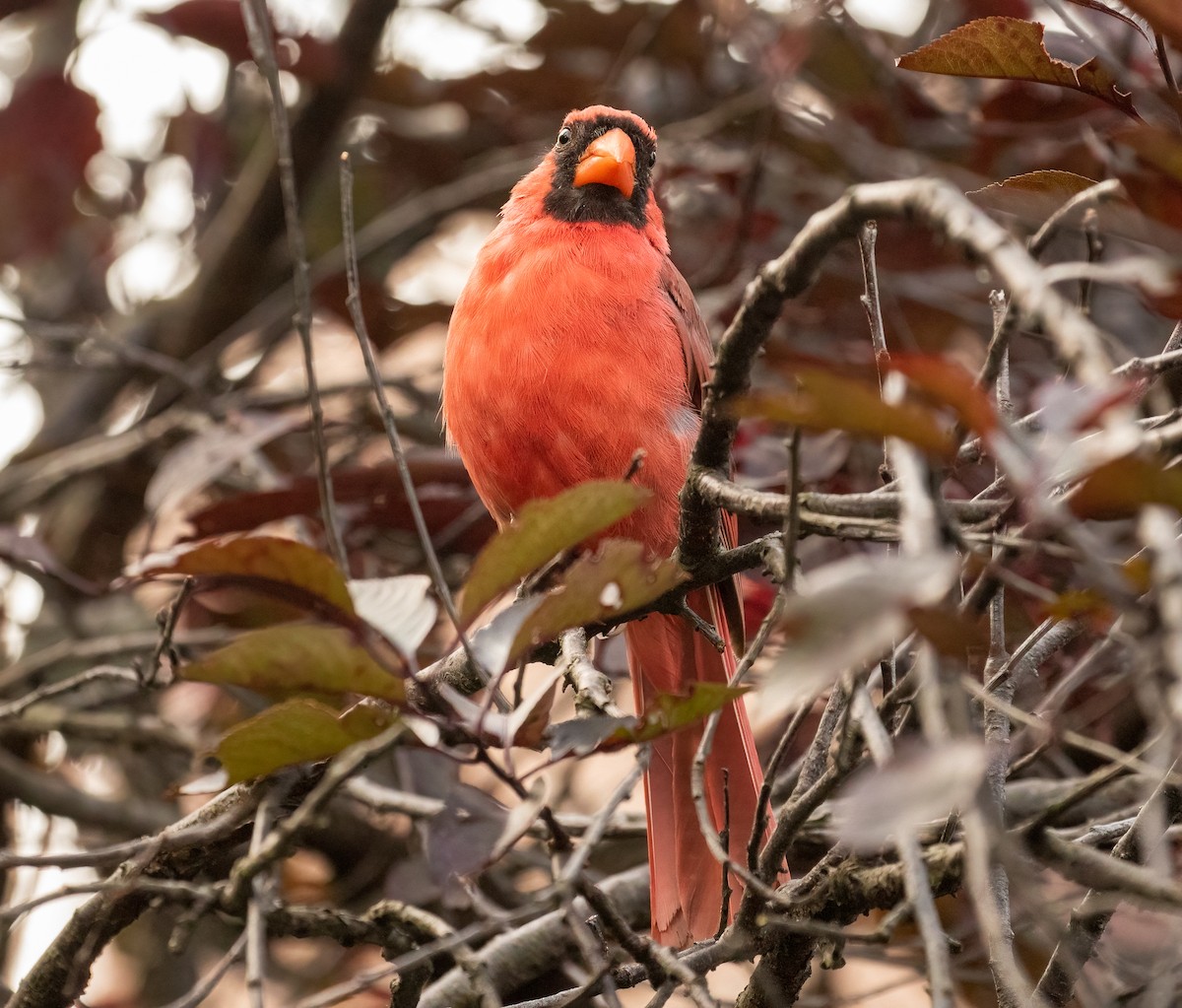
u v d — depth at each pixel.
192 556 4.23
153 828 10.47
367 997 9.23
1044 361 9.66
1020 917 6.37
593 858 9.72
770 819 7.60
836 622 2.96
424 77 12.59
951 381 3.29
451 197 11.52
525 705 4.27
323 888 10.55
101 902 6.38
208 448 8.72
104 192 13.20
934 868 5.20
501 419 8.15
